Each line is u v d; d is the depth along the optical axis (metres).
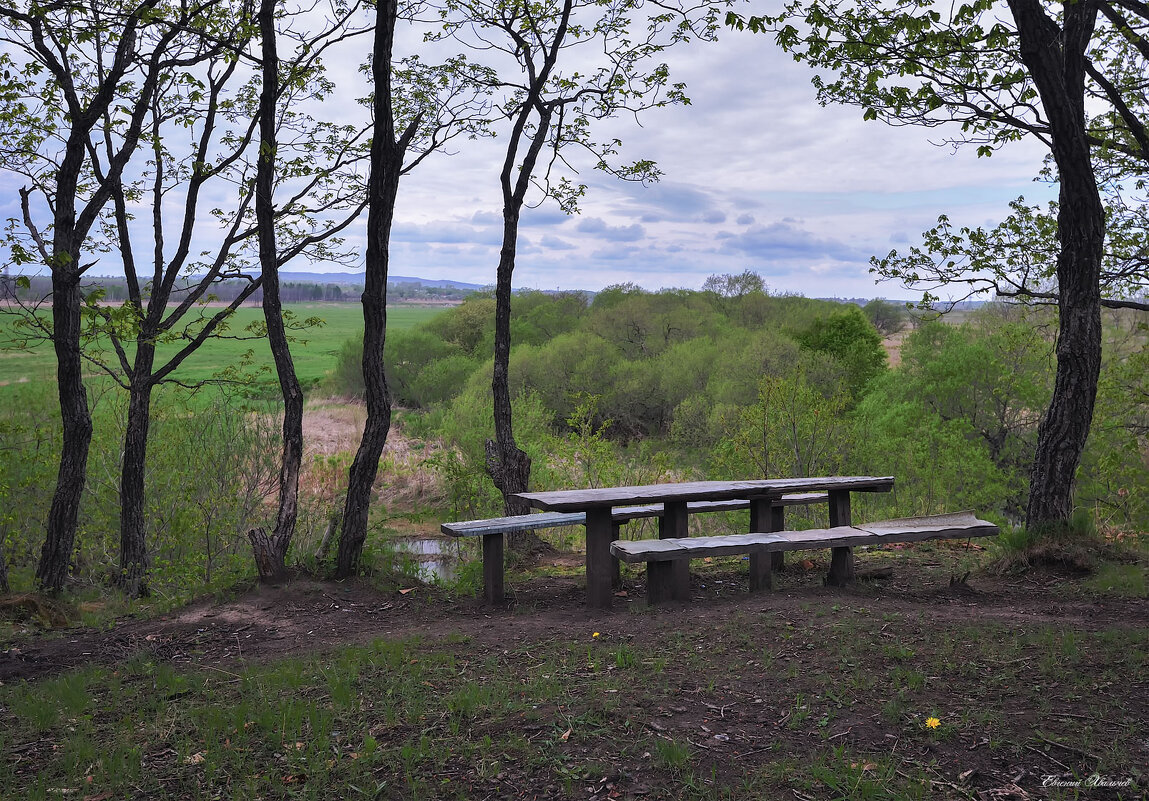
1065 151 6.79
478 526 6.62
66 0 7.86
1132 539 8.20
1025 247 9.08
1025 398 22.89
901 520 6.89
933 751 3.20
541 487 14.47
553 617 5.97
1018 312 25.41
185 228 10.52
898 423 24.27
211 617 6.27
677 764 3.12
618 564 7.27
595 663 4.43
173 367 10.26
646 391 38.91
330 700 4.07
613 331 47.84
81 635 5.94
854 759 3.14
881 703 3.66
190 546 11.85
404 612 6.46
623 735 3.42
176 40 9.41
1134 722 3.36
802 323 48.78
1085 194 6.83
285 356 7.49
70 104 8.52
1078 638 4.49
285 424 7.43
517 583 7.83
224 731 3.71
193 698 4.32
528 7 9.80
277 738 3.52
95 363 9.98
